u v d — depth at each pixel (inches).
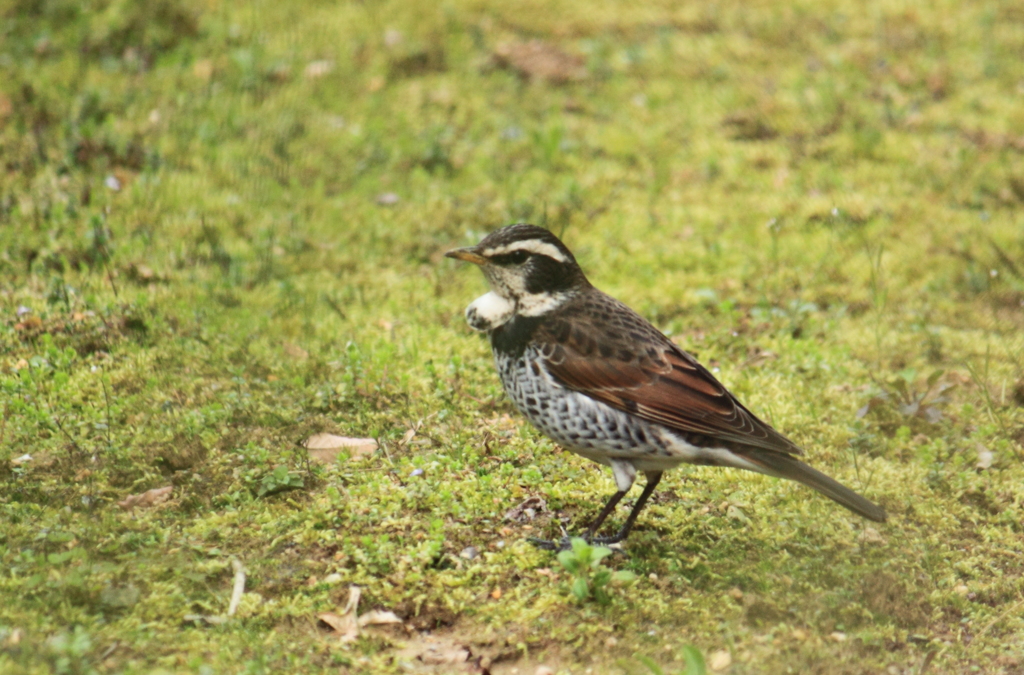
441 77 777.6
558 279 362.9
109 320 488.4
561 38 834.8
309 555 354.3
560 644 323.3
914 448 444.5
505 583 347.3
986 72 804.0
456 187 663.1
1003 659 333.1
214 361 470.9
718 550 369.4
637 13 869.8
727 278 581.6
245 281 544.4
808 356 505.4
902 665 326.6
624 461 359.3
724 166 695.7
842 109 753.6
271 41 791.7
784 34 849.5
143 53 759.1
